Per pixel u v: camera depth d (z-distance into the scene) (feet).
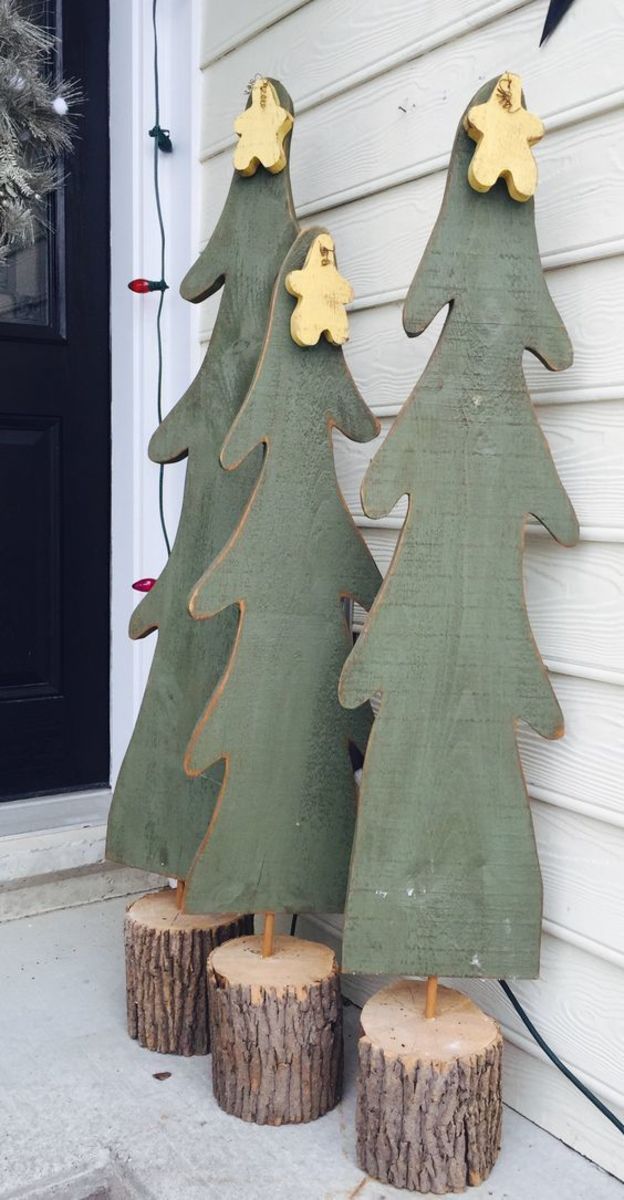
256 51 6.83
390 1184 4.75
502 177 4.56
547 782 5.10
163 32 7.62
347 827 5.35
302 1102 5.19
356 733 5.34
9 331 7.82
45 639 8.28
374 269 6.00
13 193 6.57
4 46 6.61
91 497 8.32
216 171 7.32
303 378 5.17
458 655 4.72
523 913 4.78
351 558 5.30
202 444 5.98
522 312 4.66
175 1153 4.93
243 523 5.14
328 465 5.25
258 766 5.22
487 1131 4.77
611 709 4.77
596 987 4.91
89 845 7.63
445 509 4.68
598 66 4.65
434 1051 4.66
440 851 4.75
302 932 6.88
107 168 8.09
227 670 5.16
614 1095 4.81
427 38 5.52
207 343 7.44
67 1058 5.73
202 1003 5.80
